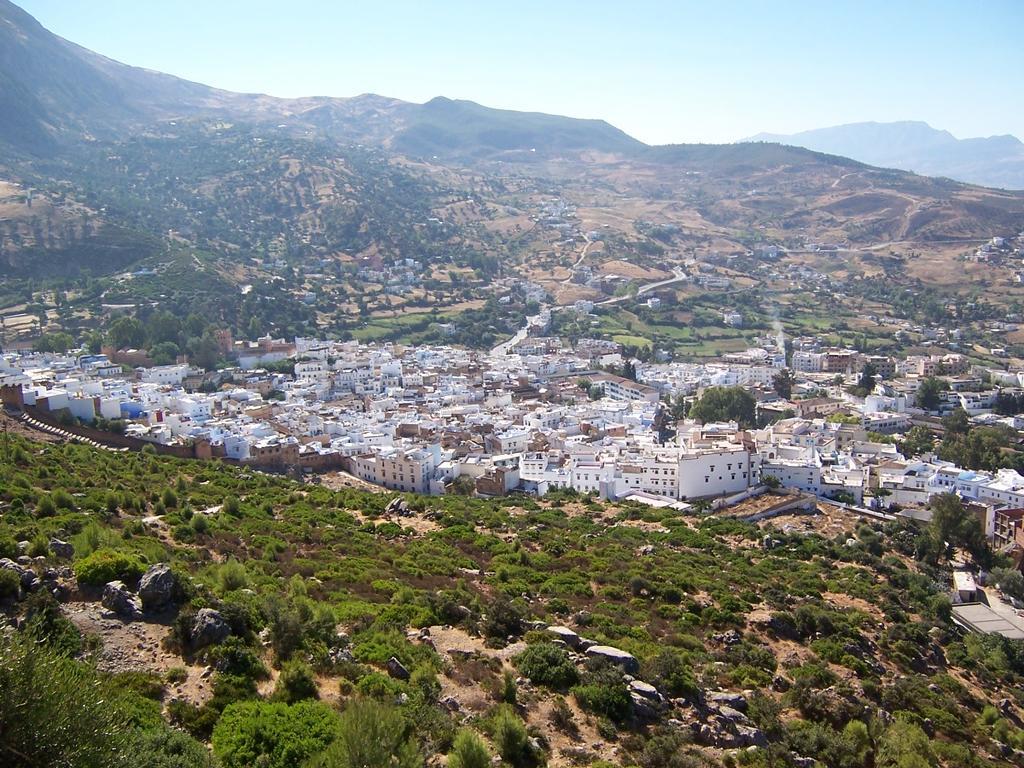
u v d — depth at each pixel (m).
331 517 134.62
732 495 190.75
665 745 66.62
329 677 65.25
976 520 175.38
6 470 117.62
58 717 39.62
